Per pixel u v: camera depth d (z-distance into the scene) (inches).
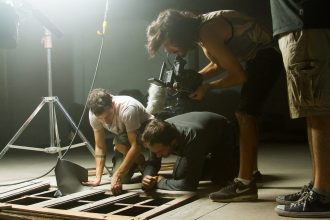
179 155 118.2
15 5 127.6
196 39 105.3
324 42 87.1
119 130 128.9
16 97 261.3
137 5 253.1
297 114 90.4
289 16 88.8
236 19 106.5
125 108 122.0
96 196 120.8
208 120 122.3
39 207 103.6
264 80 107.0
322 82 87.4
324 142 89.7
